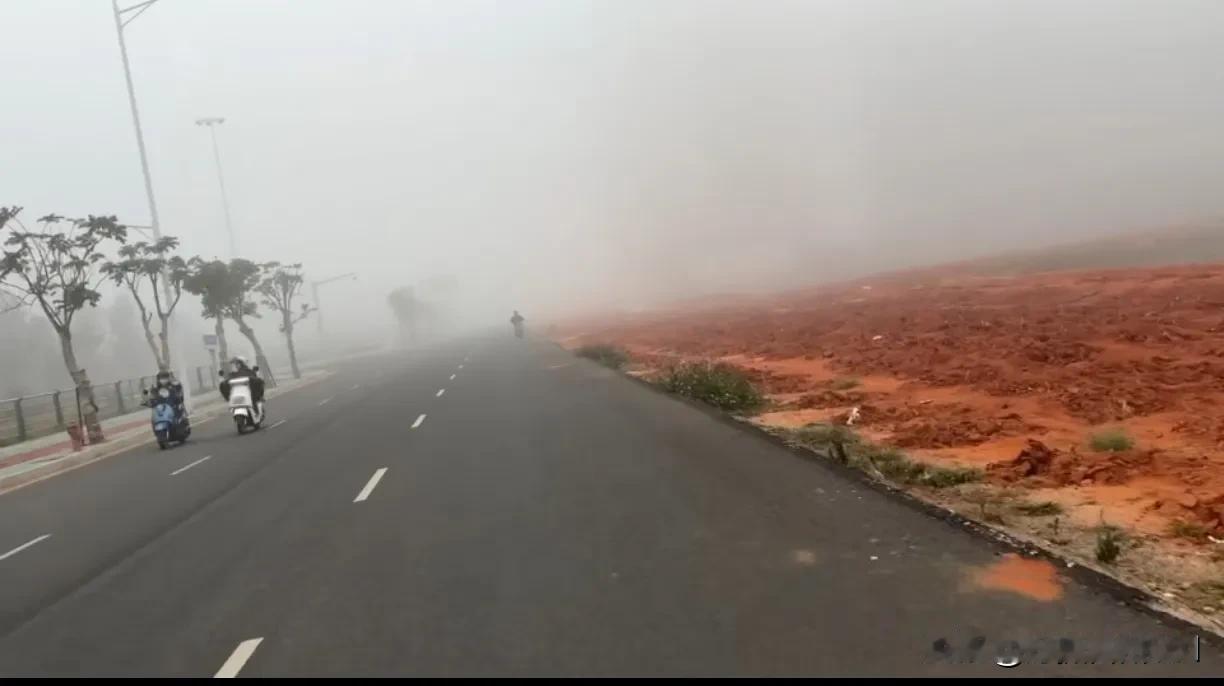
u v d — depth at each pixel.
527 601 6.20
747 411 14.52
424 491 10.62
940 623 5.17
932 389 14.10
